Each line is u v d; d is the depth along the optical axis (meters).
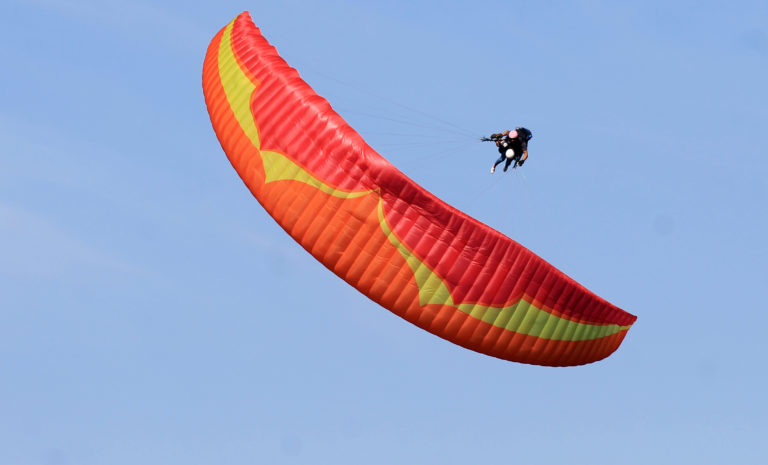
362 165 97.50
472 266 98.69
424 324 99.75
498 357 102.81
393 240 97.75
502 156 108.25
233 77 108.44
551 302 102.25
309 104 100.88
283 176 100.00
